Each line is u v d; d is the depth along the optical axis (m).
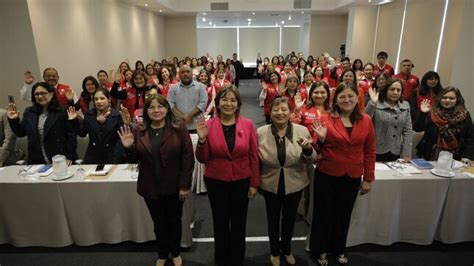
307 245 2.48
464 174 2.40
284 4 10.78
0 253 2.49
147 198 2.06
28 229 2.48
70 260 2.41
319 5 10.66
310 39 12.74
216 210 2.14
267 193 2.17
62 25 5.03
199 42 16.59
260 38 16.66
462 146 2.77
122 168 2.63
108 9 7.00
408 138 2.61
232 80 10.12
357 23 9.77
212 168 2.07
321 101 2.96
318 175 2.20
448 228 2.47
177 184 2.08
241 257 2.25
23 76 4.41
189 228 2.53
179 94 3.61
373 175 2.14
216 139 2.03
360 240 2.50
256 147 2.10
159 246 2.23
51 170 2.56
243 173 2.07
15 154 3.30
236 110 2.05
